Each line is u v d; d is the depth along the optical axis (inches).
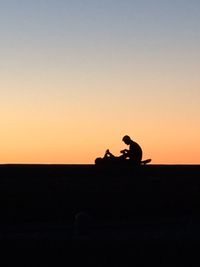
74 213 1061.1
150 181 1081.4
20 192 1051.9
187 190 1088.2
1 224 1025.5
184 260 788.6
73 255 796.6
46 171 1061.1
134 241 798.5
